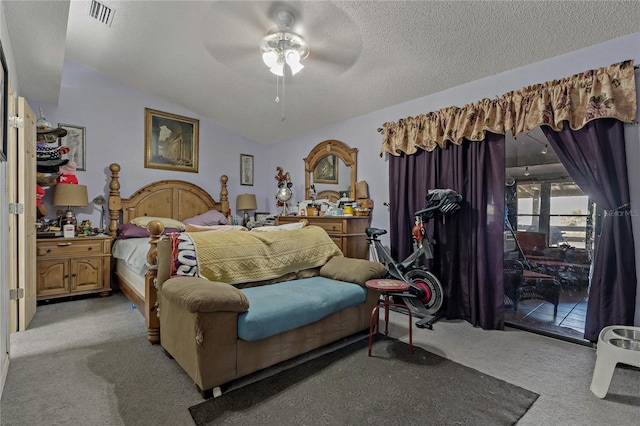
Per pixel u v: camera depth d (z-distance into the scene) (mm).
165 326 2152
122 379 1911
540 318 3018
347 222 3711
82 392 1771
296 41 2779
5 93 1994
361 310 2607
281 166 5406
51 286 3436
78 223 3914
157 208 4516
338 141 4371
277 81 3693
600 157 2297
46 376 1938
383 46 2797
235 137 5391
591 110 2293
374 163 3971
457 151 3072
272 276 2609
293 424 1526
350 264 2803
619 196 2254
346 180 4301
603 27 2223
